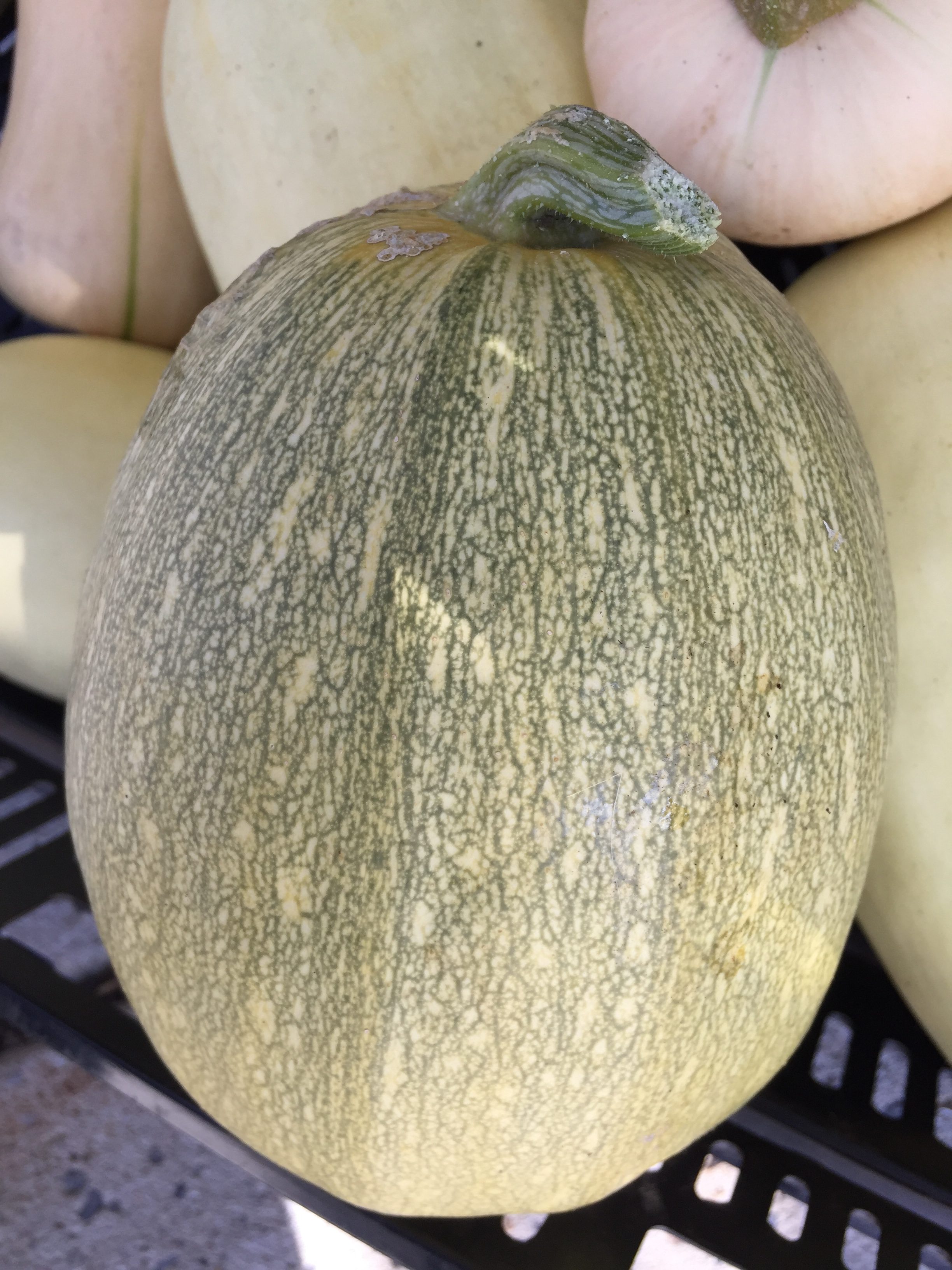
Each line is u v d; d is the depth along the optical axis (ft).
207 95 1.20
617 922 0.68
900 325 1.01
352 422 0.69
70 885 1.29
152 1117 1.49
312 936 0.70
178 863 0.73
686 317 0.73
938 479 0.96
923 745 0.94
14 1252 1.35
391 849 0.67
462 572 0.66
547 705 0.66
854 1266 1.24
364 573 0.67
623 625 0.66
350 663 0.67
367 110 1.15
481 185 0.80
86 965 1.58
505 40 1.15
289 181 1.17
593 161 0.73
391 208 0.86
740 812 0.69
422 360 0.69
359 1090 0.73
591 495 0.67
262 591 0.69
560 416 0.68
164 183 1.51
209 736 0.70
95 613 0.81
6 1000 1.14
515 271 0.74
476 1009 0.69
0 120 1.97
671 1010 0.72
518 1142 0.75
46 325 1.84
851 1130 1.02
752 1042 0.78
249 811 0.69
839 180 0.97
